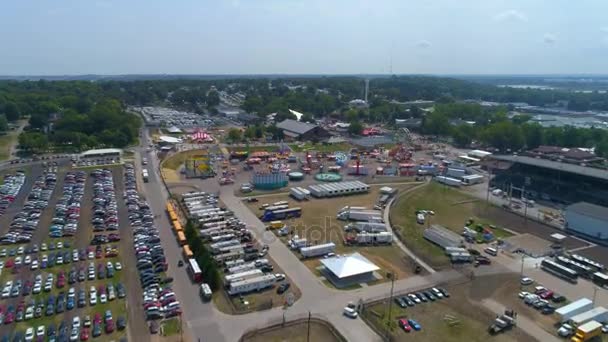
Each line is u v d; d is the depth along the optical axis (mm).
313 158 190875
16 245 93500
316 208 124000
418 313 71562
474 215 121688
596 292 79625
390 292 77938
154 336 63469
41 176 148750
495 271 87375
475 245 100375
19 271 81750
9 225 104500
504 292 79062
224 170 166000
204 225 105688
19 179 141500
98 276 80312
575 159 175125
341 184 142750
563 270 85312
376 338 64562
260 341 63125
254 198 130875
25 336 61969
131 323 66562
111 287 75562
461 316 71000
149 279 78562
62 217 109312
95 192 130500
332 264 83375
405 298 75250
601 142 198125
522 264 90750
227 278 78250
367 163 184750
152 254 88812
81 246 93375
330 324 67562
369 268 82938
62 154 182250
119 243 95625
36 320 66688
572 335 66062
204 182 148750
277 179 145250
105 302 71812
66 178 146250
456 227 111750
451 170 162750
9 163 165000
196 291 76188
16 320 66125
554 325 69062
